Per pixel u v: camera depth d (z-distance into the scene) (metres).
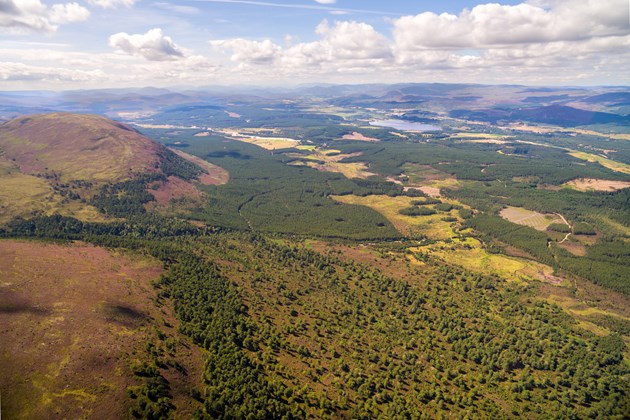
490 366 154.75
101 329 136.38
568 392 143.12
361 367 149.00
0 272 161.88
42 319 136.25
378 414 128.12
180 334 146.50
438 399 137.38
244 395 121.06
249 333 158.88
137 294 166.88
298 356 151.62
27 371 114.25
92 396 109.56
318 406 127.25
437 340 171.75
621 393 144.25
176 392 118.25
